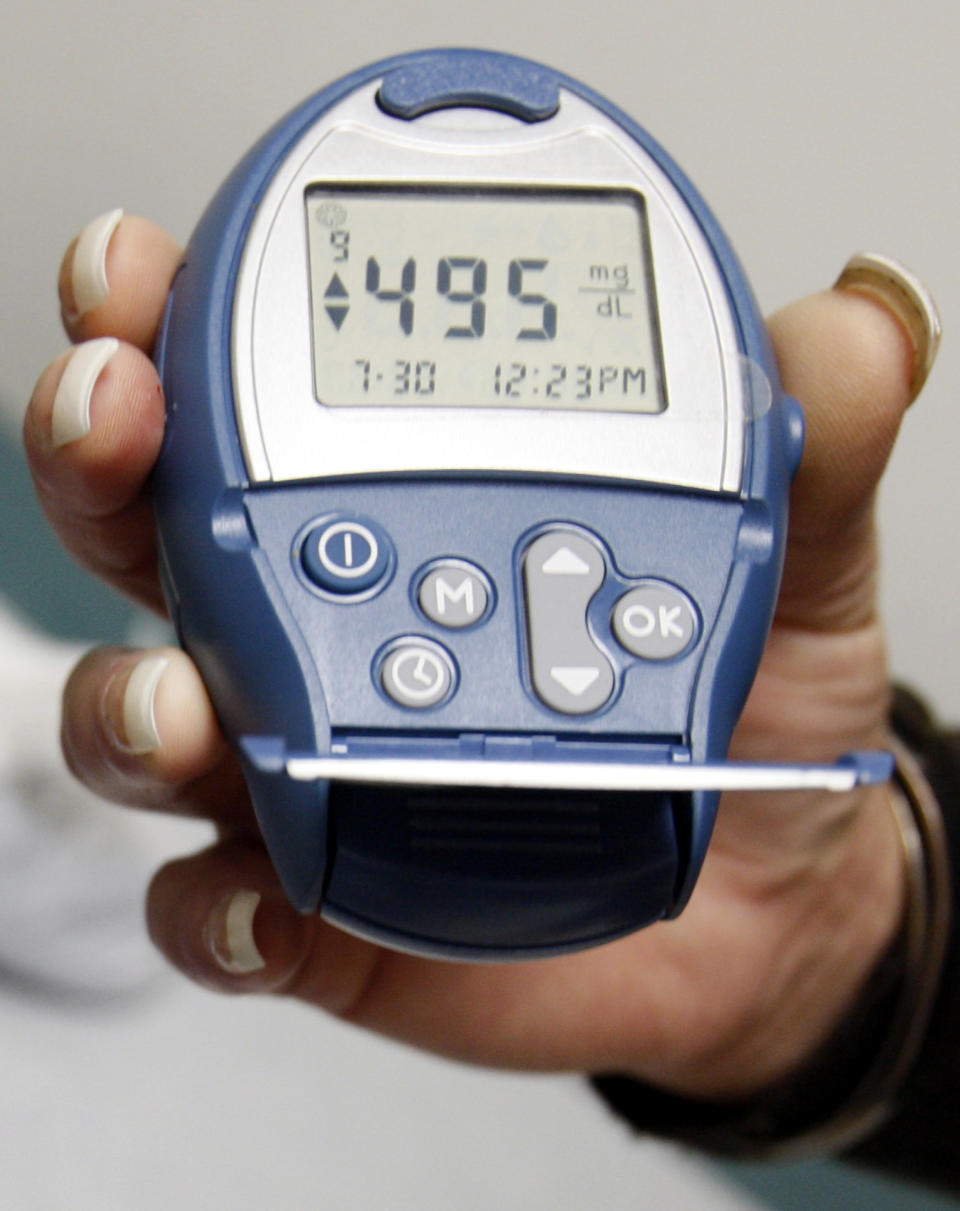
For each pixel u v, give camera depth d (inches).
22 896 38.7
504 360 24.2
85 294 25.7
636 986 34.6
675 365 24.4
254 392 23.2
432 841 21.7
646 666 22.2
